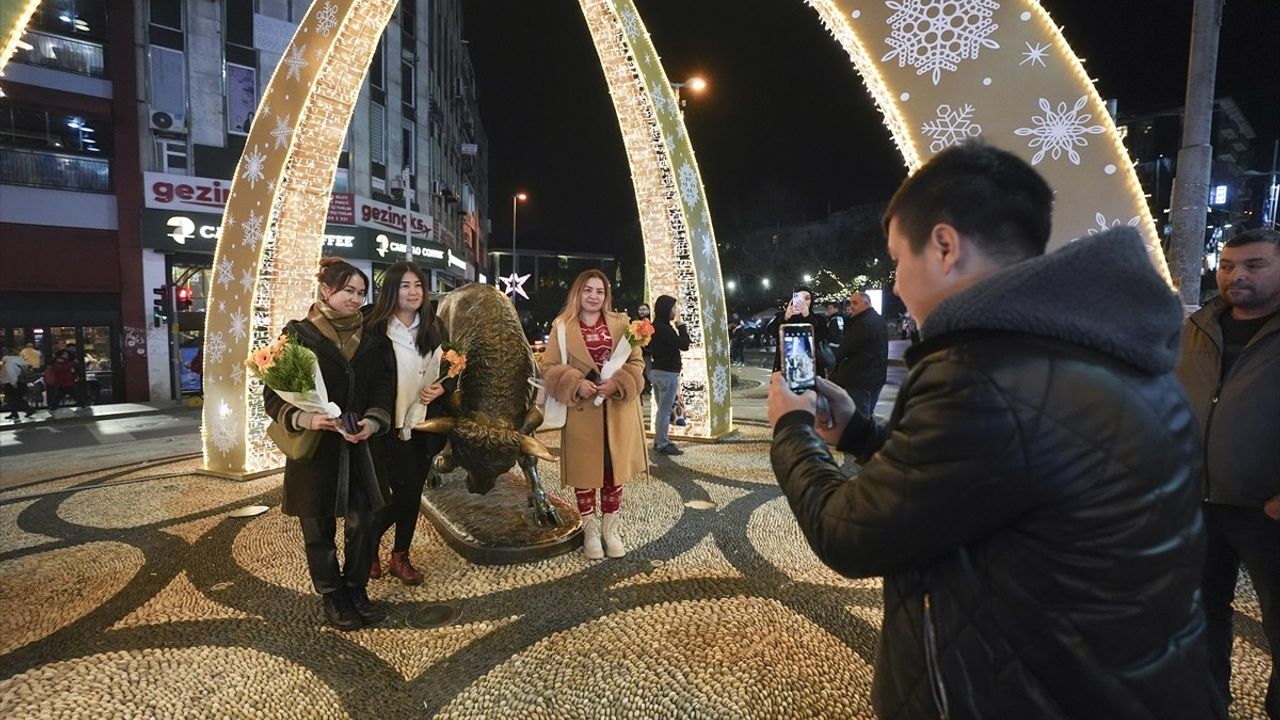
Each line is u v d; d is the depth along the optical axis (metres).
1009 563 0.98
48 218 14.84
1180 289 5.83
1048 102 3.15
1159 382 1.02
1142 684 0.94
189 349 16.88
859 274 32.78
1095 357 0.99
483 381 4.20
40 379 14.80
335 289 3.24
